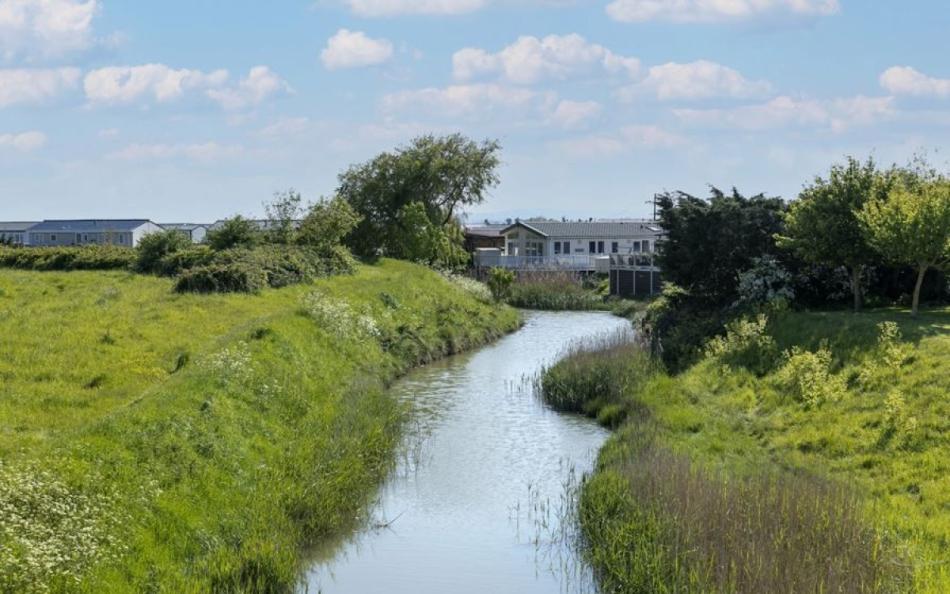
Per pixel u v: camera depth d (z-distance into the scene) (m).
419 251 64.25
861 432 19.09
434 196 68.75
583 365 29.42
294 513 16.83
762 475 17.02
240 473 17.30
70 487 13.84
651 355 30.03
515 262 79.81
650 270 62.56
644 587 13.59
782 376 23.64
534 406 28.23
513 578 15.30
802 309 30.12
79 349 23.77
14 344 23.81
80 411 18.42
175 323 28.17
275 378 23.48
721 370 26.25
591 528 16.30
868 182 28.33
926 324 24.23
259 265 38.19
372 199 65.81
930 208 24.53
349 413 23.31
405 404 27.53
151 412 17.70
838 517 14.05
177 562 13.77
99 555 12.46
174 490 15.47
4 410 18.00
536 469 21.31
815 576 12.16
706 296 33.50
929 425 18.36
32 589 10.98
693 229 33.06
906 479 16.67
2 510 12.02
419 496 19.45
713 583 12.85
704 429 21.73
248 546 14.70
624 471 18.30
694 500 15.34
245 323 28.53
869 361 22.12
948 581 12.27
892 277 30.42
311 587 14.91
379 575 15.45
